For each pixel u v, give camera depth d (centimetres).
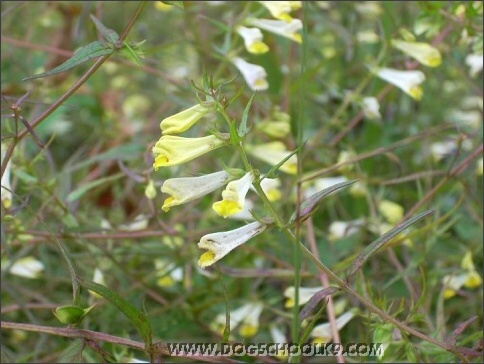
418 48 35
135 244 36
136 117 48
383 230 36
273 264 37
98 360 30
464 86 44
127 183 42
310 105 43
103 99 49
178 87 38
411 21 39
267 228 22
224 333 23
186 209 37
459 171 32
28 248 34
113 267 35
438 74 45
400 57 39
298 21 33
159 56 47
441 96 46
